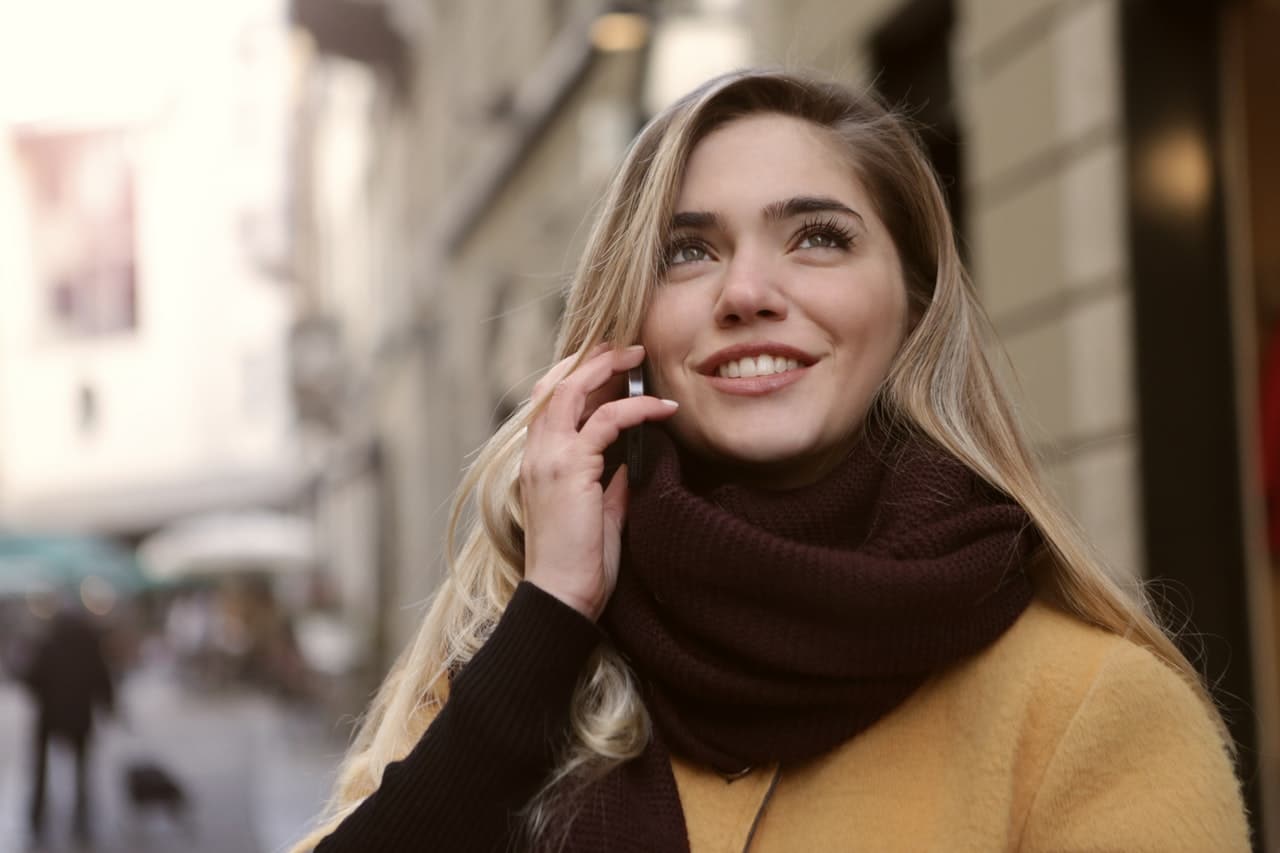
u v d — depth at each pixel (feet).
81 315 135.23
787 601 4.52
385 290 71.97
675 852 4.65
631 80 27.48
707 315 5.08
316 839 5.28
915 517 4.68
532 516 5.01
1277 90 12.83
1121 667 4.49
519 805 4.63
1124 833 4.25
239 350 125.59
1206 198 13.50
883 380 5.16
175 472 129.08
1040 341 14.94
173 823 31.58
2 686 87.20
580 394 5.14
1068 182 14.48
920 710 4.71
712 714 4.80
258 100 122.42
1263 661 12.73
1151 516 13.04
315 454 102.27
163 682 93.30
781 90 5.27
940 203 5.32
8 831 31.63
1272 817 12.44
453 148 50.31
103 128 134.92
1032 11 15.25
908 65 18.86
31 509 135.44
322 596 79.30
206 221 128.26
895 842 4.54
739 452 4.99
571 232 31.94
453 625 5.61
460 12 49.57
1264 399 12.92
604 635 4.82
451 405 50.34
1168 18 13.58
